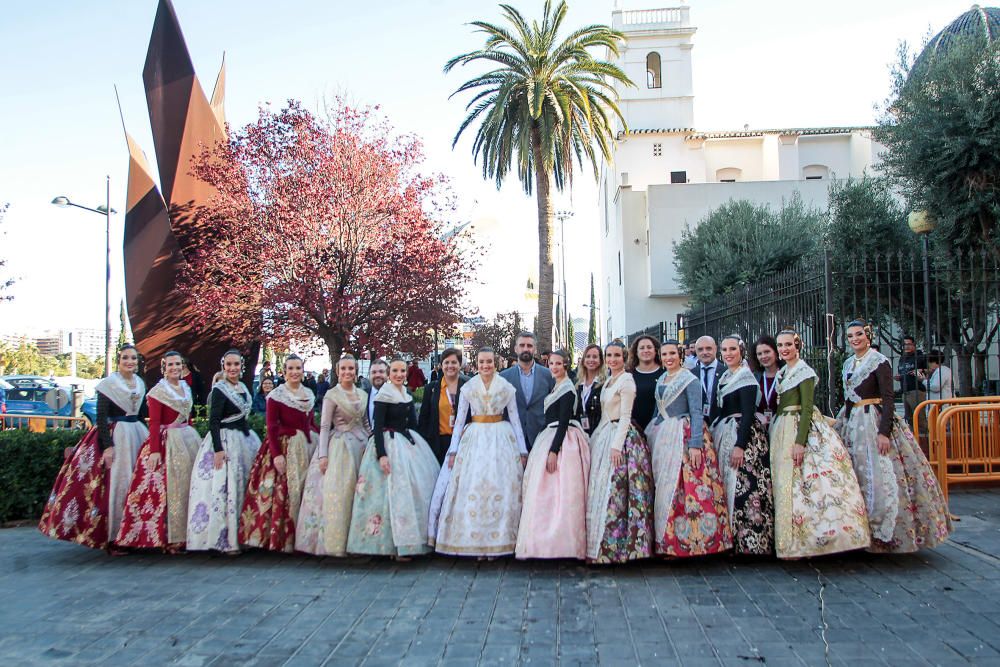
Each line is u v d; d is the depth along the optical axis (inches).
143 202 475.2
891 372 222.2
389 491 234.1
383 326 620.7
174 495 246.5
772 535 219.3
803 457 216.8
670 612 179.9
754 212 936.9
